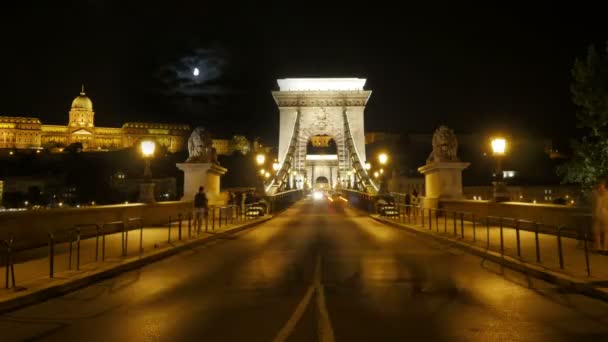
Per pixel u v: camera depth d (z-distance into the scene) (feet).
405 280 32.35
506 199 66.44
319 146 433.07
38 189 383.86
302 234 67.26
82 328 21.61
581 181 116.47
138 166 457.68
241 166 481.87
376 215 103.50
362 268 37.42
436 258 42.57
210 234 61.46
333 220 97.55
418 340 19.54
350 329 21.09
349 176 242.78
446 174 86.79
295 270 36.76
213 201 90.48
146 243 50.52
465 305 25.23
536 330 20.71
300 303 25.98
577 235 46.62
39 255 40.86
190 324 22.09
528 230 58.23
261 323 22.16
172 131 621.31
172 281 32.63
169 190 370.53
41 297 26.96
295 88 276.00
